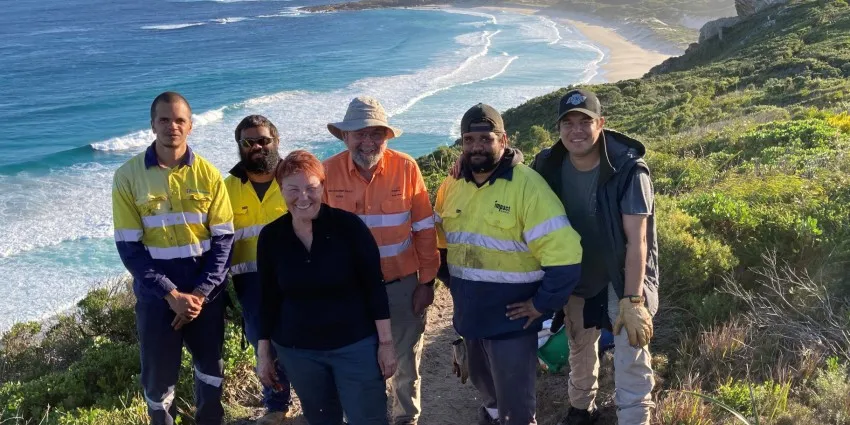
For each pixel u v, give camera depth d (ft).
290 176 10.20
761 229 17.72
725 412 11.20
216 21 334.85
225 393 15.51
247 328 14.11
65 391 16.52
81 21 334.65
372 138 12.32
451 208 11.66
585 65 200.34
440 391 15.44
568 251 10.49
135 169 12.09
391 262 12.78
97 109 146.61
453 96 147.64
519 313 11.02
